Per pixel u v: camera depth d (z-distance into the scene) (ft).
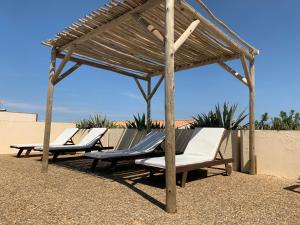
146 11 12.19
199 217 8.25
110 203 9.61
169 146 8.99
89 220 7.83
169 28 9.39
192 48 16.99
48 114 16.60
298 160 15.20
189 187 12.59
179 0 10.87
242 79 17.28
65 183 13.05
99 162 21.52
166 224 7.59
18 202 9.64
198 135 17.80
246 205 9.65
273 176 16.03
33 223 7.55
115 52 18.06
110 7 11.84
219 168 17.13
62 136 26.81
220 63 18.65
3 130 27.14
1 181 13.24
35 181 13.41
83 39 15.07
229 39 14.83
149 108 25.00
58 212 8.54
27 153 24.59
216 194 11.24
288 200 10.44
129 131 26.48
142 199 10.20
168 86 9.22
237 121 19.26
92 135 24.86
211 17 13.02
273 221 7.98
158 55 18.79
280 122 18.48
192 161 13.76
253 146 16.81
